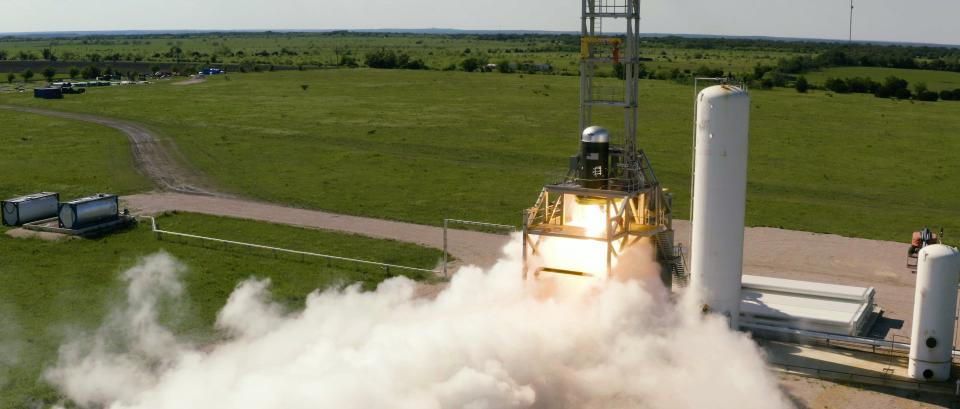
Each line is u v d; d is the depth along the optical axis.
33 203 52.00
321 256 43.44
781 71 182.00
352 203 59.44
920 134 93.38
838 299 34.88
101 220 50.97
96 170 73.44
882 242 48.25
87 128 100.88
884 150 83.00
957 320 31.88
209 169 73.69
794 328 32.69
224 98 129.88
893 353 30.66
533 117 105.62
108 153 82.62
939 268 27.41
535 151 82.44
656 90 134.25
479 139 89.31
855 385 28.53
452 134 92.69
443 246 46.44
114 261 43.72
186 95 135.88
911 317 35.12
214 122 104.19
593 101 36.53
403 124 100.06
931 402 27.23
